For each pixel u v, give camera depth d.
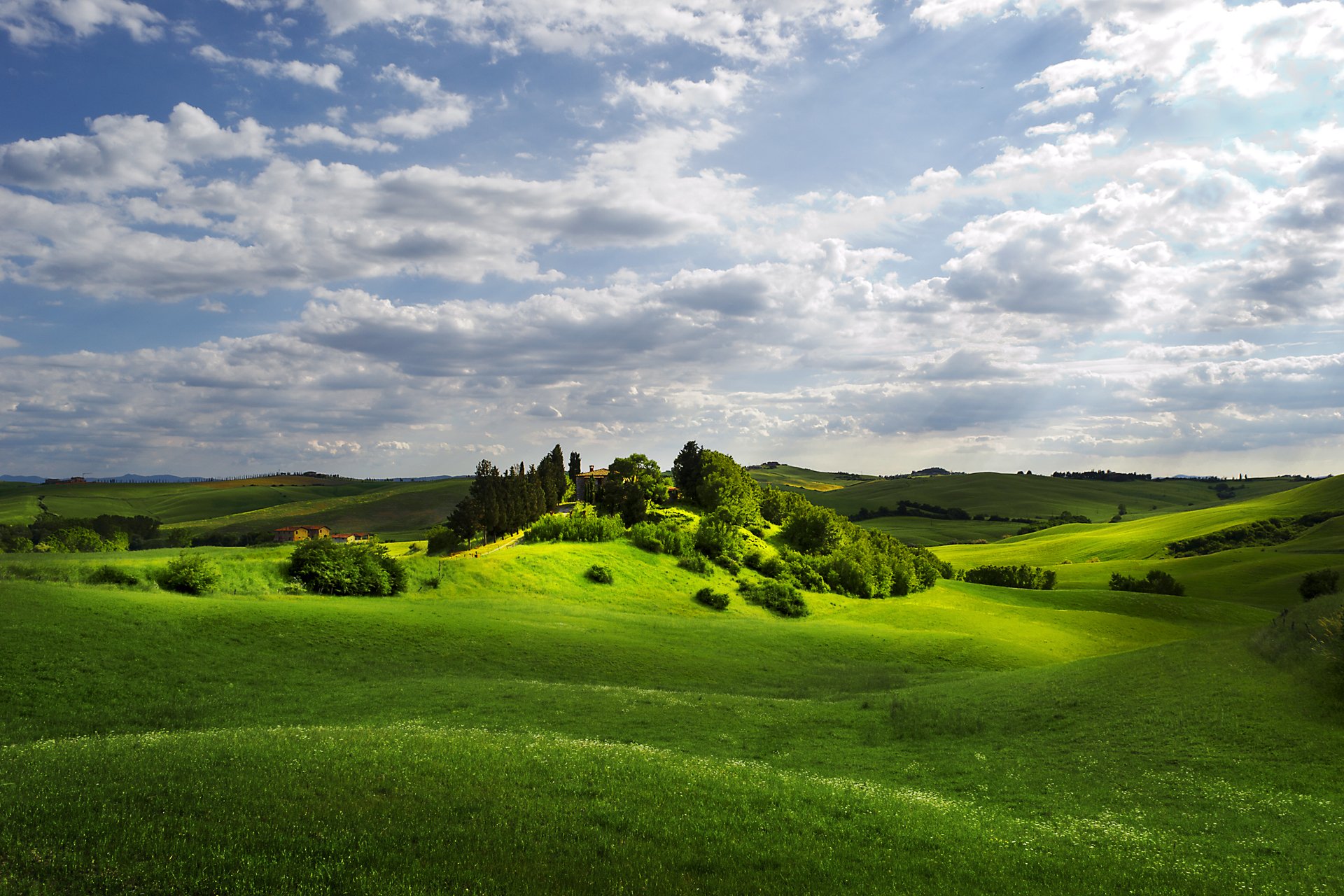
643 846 15.67
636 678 48.16
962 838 17.91
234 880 12.80
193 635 43.53
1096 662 44.94
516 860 14.49
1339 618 35.09
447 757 20.53
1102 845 18.23
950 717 34.16
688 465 164.25
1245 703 29.92
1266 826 19.58
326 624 49.41
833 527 135.12
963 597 119.75
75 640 38.47
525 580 85.12
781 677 53.66
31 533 181.00
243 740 21.80
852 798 20.39
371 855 14.03
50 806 15.21
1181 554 195.00
